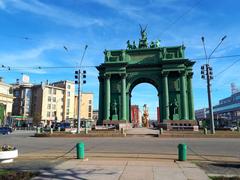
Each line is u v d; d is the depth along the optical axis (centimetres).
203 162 1650
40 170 1368
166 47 6569
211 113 4559
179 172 1312
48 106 12212
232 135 4147
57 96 12669
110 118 6469
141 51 6712
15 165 1530
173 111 6266
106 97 6525
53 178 1196
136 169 1383
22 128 10206
